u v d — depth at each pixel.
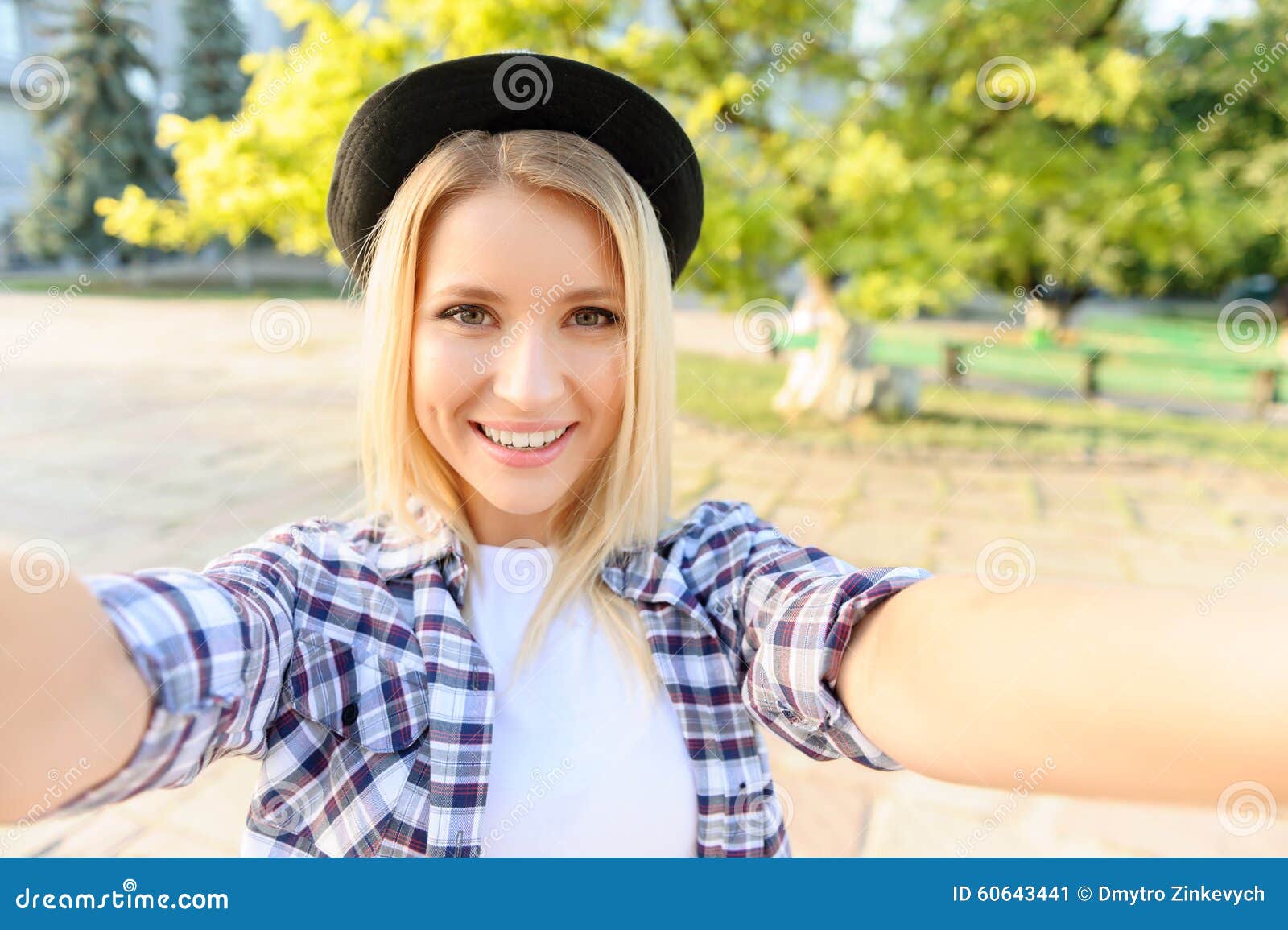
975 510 4.66
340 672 0.90
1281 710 0.48
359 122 0.99
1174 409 7.66
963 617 0.63
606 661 0.98
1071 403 7.73
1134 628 0.54
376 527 1.06
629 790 0.94
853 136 5.04
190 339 9.69
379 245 0.97
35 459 5.18
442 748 0.90
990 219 5.41
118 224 4.40
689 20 5.50
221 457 5.31
